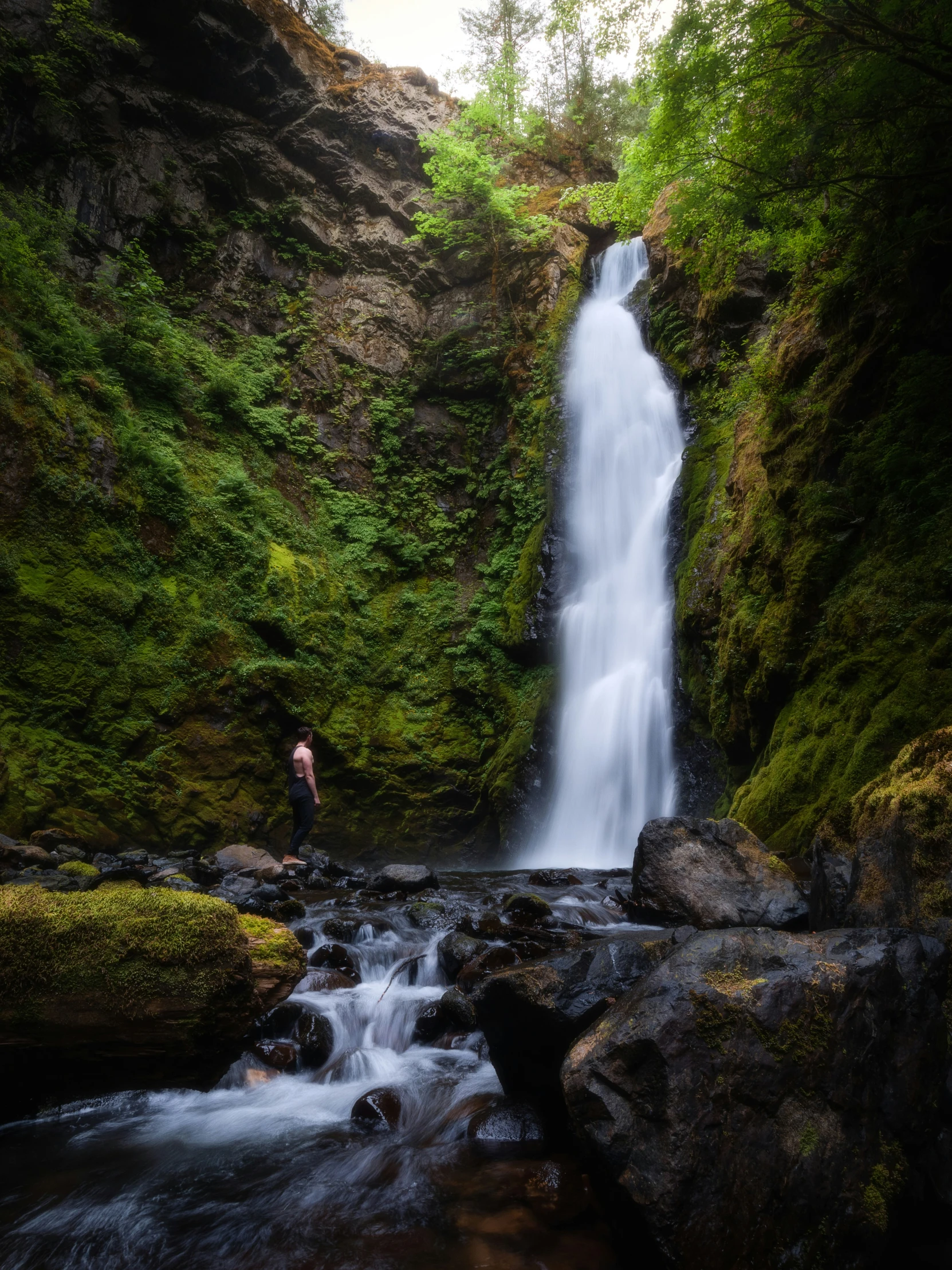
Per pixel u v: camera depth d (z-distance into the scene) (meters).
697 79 7.62
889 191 8.66
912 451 8.80
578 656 16.67
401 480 20.73
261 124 21.86
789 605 9.98
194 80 20.72
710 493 14.76
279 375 20.12
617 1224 2.65
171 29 19.86
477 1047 4.82
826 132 7.72
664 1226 2.40
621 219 10.77
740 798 9.86
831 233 9.91
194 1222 3.12
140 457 15.21
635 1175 2.52
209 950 3.71
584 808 15.15
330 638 17.27
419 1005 5.29
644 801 14.20
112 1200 3.30
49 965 3.51
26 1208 3.22
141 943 3.64
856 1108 2.66
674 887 6.32
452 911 7.50
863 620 8.66
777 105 7.76
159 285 18.14
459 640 18.66
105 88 19.27
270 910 7.25
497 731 17.38
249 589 16.19
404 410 21.34
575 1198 3.16
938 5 6.62
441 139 21.50
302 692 16.05
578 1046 2.99
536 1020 3.72
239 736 14.91
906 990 2.94
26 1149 3.78
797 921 5.82
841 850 4.90
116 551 14.20
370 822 16.42
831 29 7.13
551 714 16.45
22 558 12.79
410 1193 3.30
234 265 20.64
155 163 19.84
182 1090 4.39
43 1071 3.71
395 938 6.74
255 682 15.30
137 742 13.52
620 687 15.46
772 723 10.65
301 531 18.33
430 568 19.84
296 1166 3.58
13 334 14.14
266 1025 5.03
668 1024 2.76
